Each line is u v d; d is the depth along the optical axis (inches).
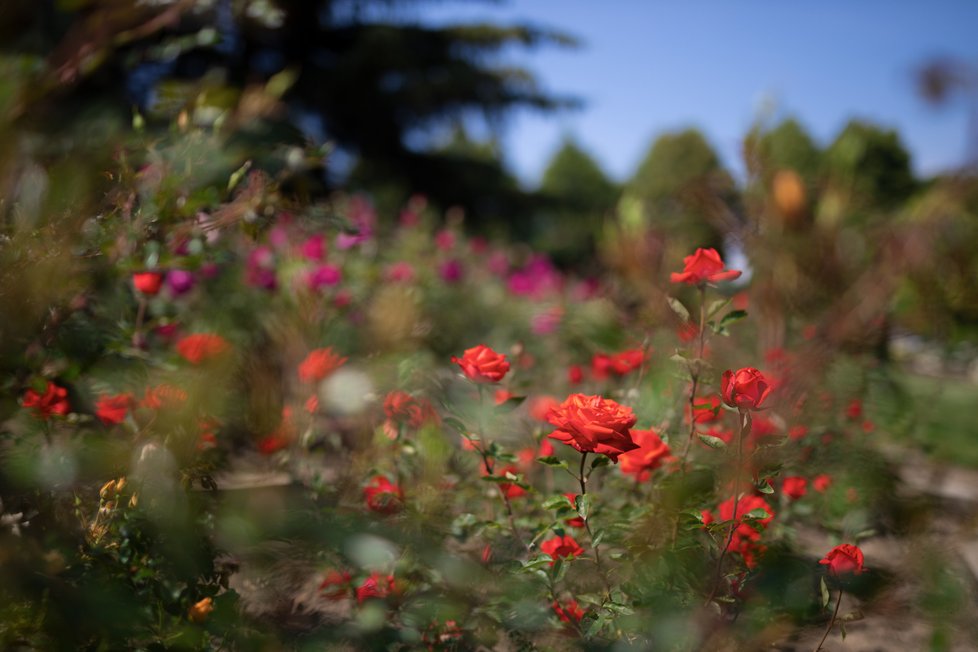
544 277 242.8
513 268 288.5
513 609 59.6
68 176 53.3
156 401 62.2
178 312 99.5
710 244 116.2
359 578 62.5
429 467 70.5
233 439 77.5
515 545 66.1
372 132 644.7
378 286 158.4
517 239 726.5
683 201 117.1
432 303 186.7
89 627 49.3
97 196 56.7
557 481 84.0
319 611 67.7
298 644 59.0
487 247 294.8
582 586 60.4
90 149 57.2
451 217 283.7
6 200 53.2
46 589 48.4
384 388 79.0
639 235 109.9
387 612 63.0
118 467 56.3
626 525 60.6
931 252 109.0
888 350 117.4
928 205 111.3
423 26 650.2
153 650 51.4
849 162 126.0
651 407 79.5
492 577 61.5
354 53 587.5
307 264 132.4
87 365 66.5
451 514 70.1
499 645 62.4
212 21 79.3
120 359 72.5
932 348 120.6
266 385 74.8
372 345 89.2
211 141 70.7
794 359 95.3
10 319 52.1
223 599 56.9
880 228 114.6
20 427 62.8
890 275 110.3
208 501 61.3
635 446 50.5
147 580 54.6
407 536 64.1
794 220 112.5
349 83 589.6
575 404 53.1
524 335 194.2
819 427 90.2
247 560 64.0
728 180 115.7
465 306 209.2
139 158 67.7
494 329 200.8
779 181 113.5
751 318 112.6
